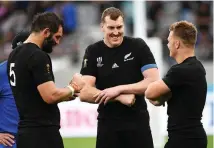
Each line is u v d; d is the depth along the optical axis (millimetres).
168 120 18391
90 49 21031
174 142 18047
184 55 18438
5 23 45688
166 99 18562
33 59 18016
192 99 18016
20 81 18297
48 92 17938
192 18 48656
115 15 20297
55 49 45344
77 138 35250
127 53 20609
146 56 20562
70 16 46500
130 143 20656
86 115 34969
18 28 45406
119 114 20578
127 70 20594
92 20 47312
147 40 31812
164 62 44375
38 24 18438
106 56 20719
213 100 35312
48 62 18188
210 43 47688
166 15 48844
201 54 47281
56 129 18484
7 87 20609
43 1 45750
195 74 18078
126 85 20188
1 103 20766
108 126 20688
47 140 18203
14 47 20453
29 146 18078
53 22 18391
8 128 20641
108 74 20656
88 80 20781
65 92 18391
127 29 47688
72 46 45688
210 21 48500
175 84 18016
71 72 42562
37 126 18172
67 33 46406
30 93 18234
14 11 46281
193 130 17969
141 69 20625
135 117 20609
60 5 46500
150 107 31578
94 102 20453
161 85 18156
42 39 18484
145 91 19016
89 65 20906
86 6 47312
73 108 34844
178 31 18328
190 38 18266
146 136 20719
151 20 48531
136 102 20609
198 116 18188
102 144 20859
